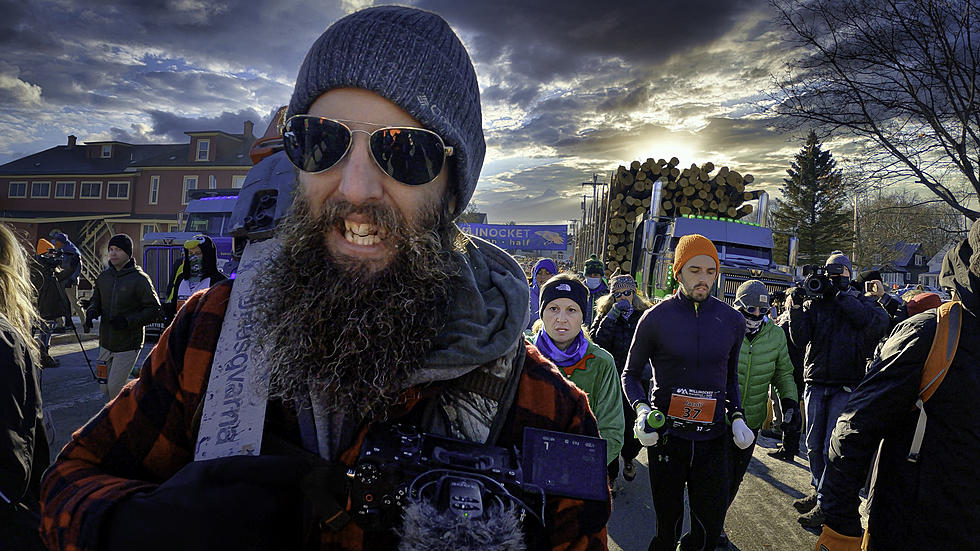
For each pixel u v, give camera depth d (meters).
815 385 4.19
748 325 3.95
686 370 2.82
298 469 0.69
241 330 0.82
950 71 7.96
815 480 4.14
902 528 1.60
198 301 0.91
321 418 0.76
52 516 0.72
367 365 0.73
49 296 8.95
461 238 0.91
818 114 9.10
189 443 0.85
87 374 7.53
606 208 13.80
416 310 0.75
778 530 3.92
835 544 1.71
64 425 5.34
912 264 54.06
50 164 41.91
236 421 0.76
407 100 0.76
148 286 5.16
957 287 1.57
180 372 0.84
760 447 5.88
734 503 4.37
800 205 38.56
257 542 0.62
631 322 4.69
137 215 36.97
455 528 0.61
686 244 2.92
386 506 0.69
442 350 0.76
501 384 0.84
